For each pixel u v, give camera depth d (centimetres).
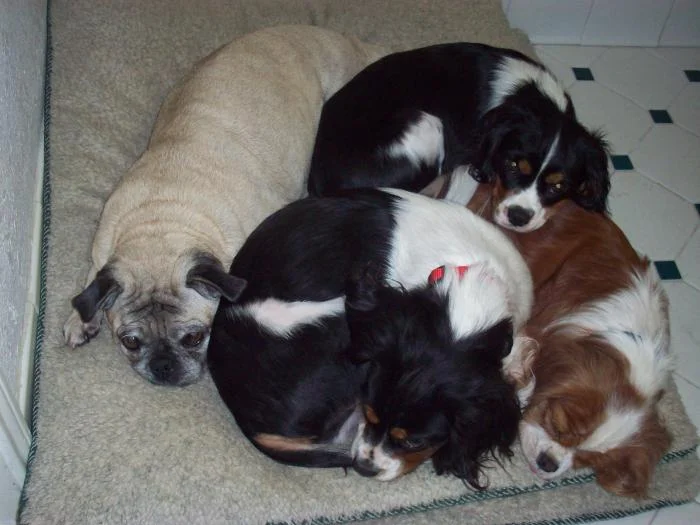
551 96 114
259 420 88
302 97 113
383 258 91
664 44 170
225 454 90
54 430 89
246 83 107
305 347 87
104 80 119
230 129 103
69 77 117
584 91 158
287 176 109
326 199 95
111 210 96
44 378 92
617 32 167
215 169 99
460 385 78
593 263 100
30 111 109
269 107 107
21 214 99
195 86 105
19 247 96
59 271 101
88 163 110
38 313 98
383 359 80
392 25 140
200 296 91
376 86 113
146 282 89
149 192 95
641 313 93
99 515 85
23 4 111
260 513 88
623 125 152
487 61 117
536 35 167
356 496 90
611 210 137
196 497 87
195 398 94
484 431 80
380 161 111
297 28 121
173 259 89
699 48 171
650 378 88
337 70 123
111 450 88
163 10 127
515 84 115
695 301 127
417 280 89
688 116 156
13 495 89
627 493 90
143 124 118
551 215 107
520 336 94
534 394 92
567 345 92
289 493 89
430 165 115
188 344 92
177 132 101
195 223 93
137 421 90
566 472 94
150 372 91
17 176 98
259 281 90
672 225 137
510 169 108
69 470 87
